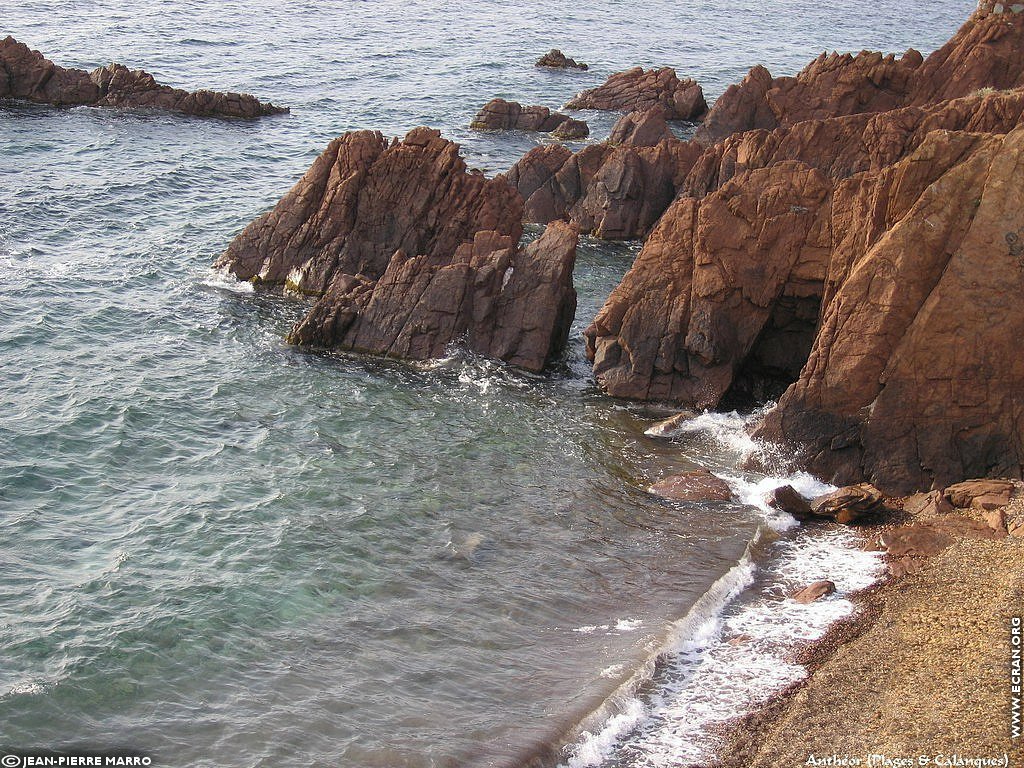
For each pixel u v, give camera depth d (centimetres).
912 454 3525
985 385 3478
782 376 4319
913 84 7556
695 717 2502
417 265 4528
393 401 4122
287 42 11944
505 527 3312
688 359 4194
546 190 6506
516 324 4462
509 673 2656
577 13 16062
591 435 3925
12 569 2972
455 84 10281
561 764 2364
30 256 5359
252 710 2500
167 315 4794
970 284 3478
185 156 7325
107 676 2581
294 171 7238
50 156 7081
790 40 14862
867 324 3584
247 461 3641
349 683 2605
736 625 2845
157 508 3334
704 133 7738
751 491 3534
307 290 5072
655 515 3400
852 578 3031
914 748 2262
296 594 2939
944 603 2823
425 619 2861
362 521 3303
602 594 2989
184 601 2873
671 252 4266
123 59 10312
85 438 3719
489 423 3991
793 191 4109
